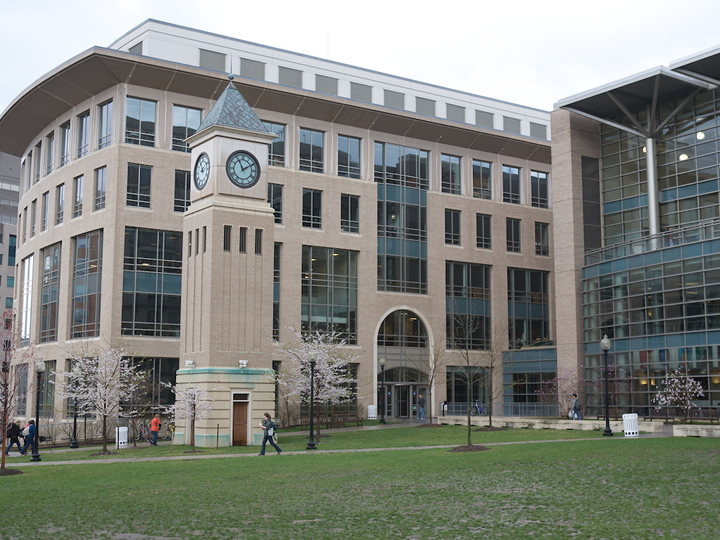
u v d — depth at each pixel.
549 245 72.50
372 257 62.09
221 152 40.84
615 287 53.78
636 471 21.80
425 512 16.67
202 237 40.62
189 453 34.91
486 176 69.75
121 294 52.16
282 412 54.66
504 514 16.08
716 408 45.62
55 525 16.23
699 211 53.41
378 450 33.28
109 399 40.78
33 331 61.00
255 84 56.56
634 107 58.00
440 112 72.31
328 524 15.60
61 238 57.84
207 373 38.75
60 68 54.41
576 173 59.03
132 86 53.97
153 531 15.31
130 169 53.47
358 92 68.06
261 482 22.84
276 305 57.44
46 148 62.69
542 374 63.56
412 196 65.38
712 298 46.59
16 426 39.78
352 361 56.94
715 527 13.87
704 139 53.53
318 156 61.00
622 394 51.78
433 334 64.56
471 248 67.56
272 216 41.91
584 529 14.15
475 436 39.66
